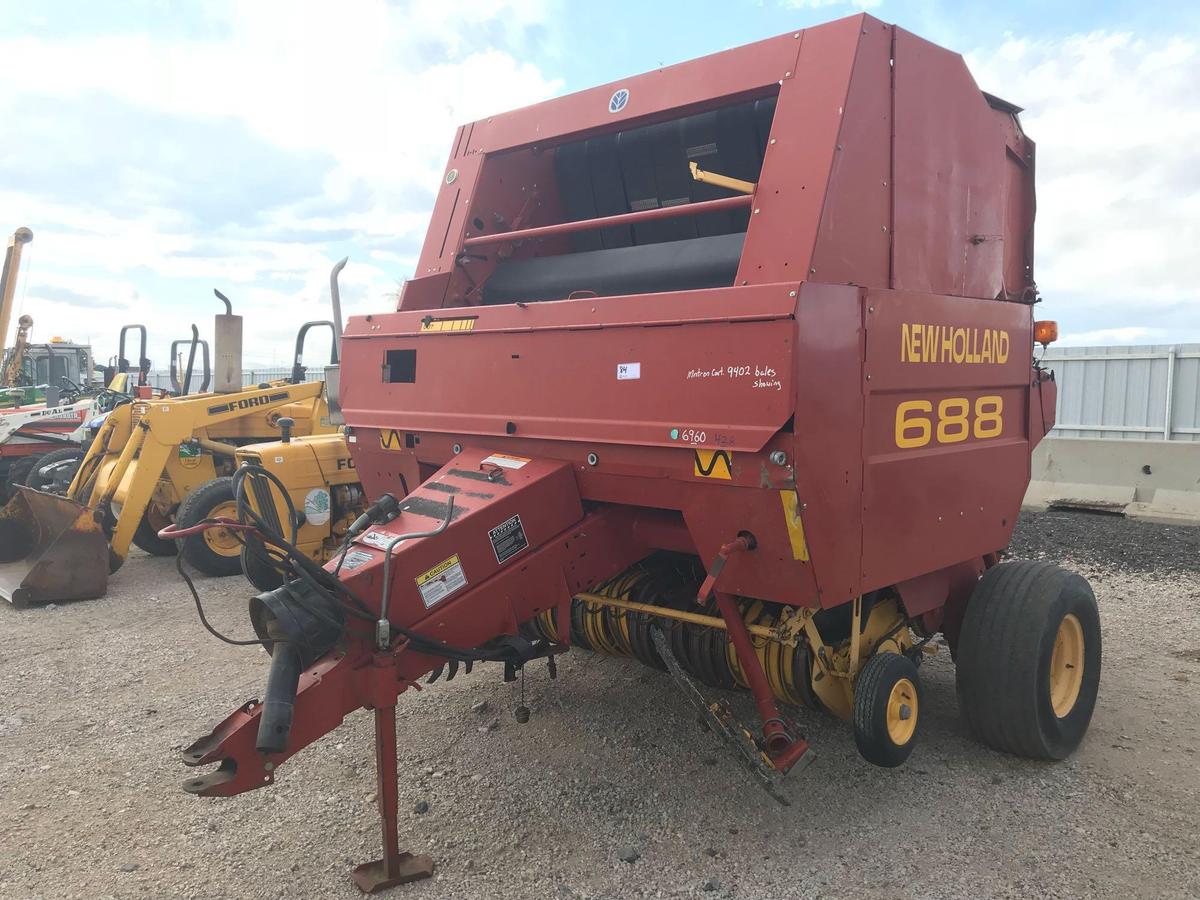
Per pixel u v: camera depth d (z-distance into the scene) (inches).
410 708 164.7
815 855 115.4
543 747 148.1
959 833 120.4
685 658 136.8
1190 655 192.2
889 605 138.6
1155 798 129.5
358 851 116.6
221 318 303.1
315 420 330.3
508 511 117.7
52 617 233.5
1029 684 135.7
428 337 144.0
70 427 422.0
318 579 100.6
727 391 105.6
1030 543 293.7
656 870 112.3
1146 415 454.0
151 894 107.2
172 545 317.1
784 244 110.1
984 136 143.3
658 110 137.3
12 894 106.7
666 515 128.5
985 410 143.4
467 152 168.6
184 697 173.3
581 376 121.1
